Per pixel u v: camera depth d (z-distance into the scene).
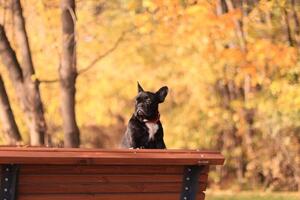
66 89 12.66
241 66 16.17
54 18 17.16
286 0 16.55
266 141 18.66
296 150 18.30
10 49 13.21
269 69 16.94
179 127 19.56
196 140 19.39
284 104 16.64
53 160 4.74
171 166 5.37
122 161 4.99
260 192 17.78
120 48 19.70
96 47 19.58
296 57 16.09
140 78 20.22
